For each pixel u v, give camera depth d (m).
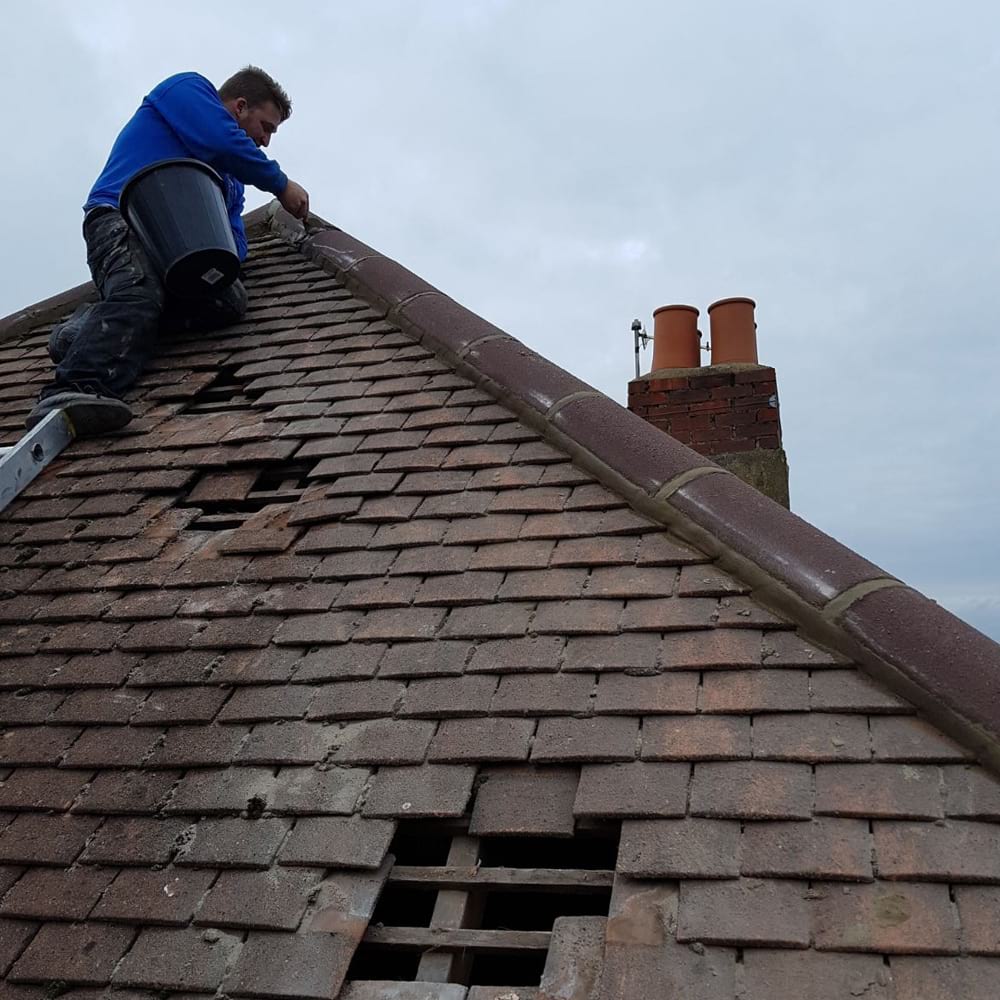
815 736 2.19
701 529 2.80
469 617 2.74
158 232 4.38
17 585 3.32
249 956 2.03
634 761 2.22
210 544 3.33
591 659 2.50
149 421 4.13
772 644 2.45
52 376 4.89
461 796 2.24
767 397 6.14
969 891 1.83
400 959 2.37
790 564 2.59
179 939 2.10
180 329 4.80
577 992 1.84
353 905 2.09
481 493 3.24
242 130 4.80
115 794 2.47
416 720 2.46
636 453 3.14
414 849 2.49
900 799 2.02
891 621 2.36
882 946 1.77
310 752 2.45
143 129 4.68
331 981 1.95
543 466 3.31
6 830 2.45
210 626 2.95
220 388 4.35
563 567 2.84
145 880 2.24
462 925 2.07
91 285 5.71
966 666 2.21
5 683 2.91
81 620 3.10
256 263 5.41
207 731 2.59
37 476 3.90
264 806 2.34
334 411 3.89
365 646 2.73
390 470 3.46
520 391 3.62
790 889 1.90
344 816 2.27
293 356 4.39
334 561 3.09
